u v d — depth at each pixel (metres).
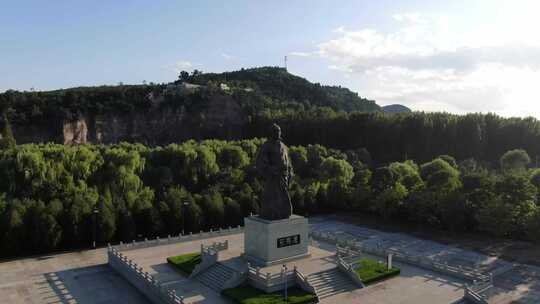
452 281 49.06
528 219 64.00
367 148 136.00
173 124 183.25
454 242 68.06
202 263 49.84
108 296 45.97
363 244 66.56
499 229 65.56
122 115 175.62
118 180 81.94
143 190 77.62
